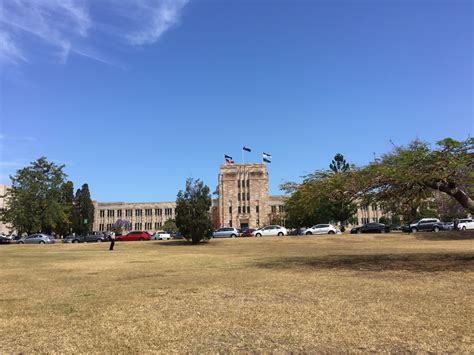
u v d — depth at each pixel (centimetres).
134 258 2839
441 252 2556
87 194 9538
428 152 1670
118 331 828
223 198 12262
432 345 695
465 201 1789
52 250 4141
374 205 2028
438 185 1759
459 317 866
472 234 4569
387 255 2472
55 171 7131
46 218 6975
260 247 3984
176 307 1030
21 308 1079
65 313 1009
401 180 1691
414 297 1080
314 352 677
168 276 1689
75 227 9225
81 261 2647
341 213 6444
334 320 859
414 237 4638
